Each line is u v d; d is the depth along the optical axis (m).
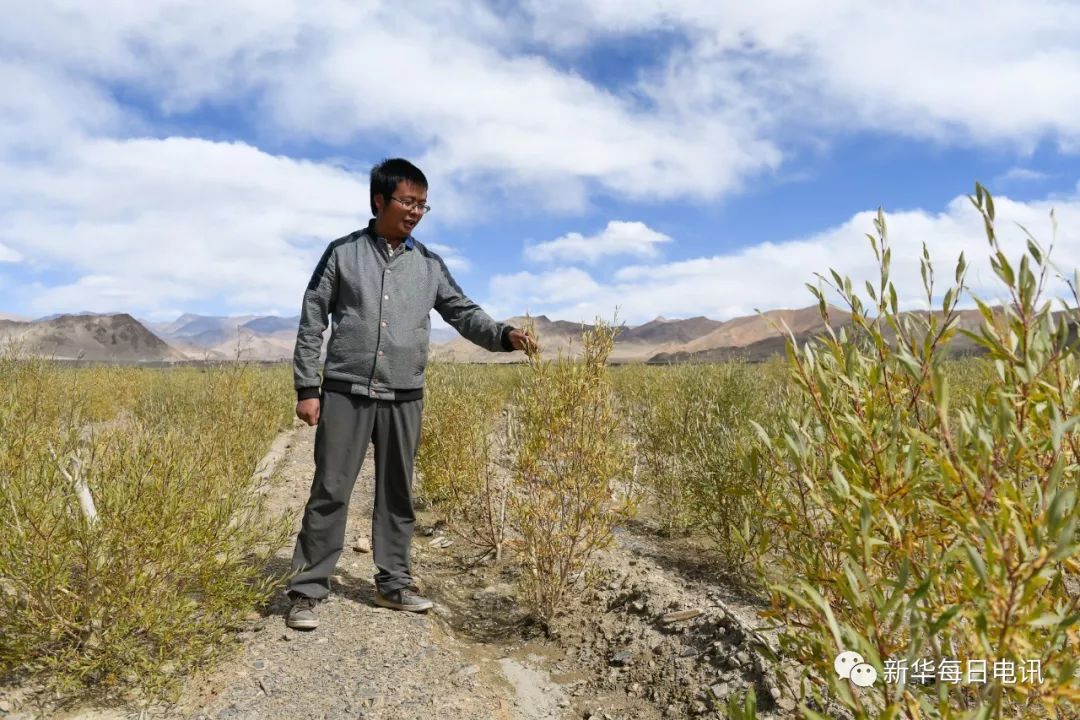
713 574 3.72
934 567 1.03
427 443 4.81
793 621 1.30
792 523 1.35
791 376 1.30
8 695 2.12
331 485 2.92
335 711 2.22
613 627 3.10
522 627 3.23
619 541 4.43
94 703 2.15
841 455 1.19
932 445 1.07
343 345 2.95
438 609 3.37
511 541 3.25
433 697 2.36
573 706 2.53
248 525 2.87
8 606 2.20
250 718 2.14
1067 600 1.18
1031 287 1.04
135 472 2.44
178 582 2.55
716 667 2.51
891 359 1.25
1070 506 0.89
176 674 2.33
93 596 2.27
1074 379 1.09
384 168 2.99
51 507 2.24
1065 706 1.15
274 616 2.89
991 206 1.06
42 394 4.47
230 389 6.84
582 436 3.06
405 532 3.14
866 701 1.59
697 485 3.91
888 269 1.20
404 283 3.05
